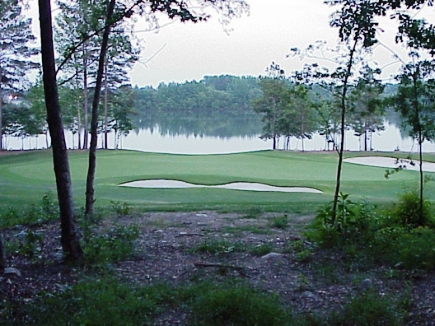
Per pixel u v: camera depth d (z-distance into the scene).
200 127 57.12
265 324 3.52
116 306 3.80
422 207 7.00
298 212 9.37
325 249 5.74
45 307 3.76
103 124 37.81
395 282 4.56
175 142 46.38
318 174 19.67
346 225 6.08
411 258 5.06
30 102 34.47
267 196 13.73
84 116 36.50
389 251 5.39
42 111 30.31
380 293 4.24
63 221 5.12
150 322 3.61
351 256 5.38
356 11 5.97
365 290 4.28
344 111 6.30
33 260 5.09
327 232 5.88
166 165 22.50
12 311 3.69
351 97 6.25
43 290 4.15
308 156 27.38
